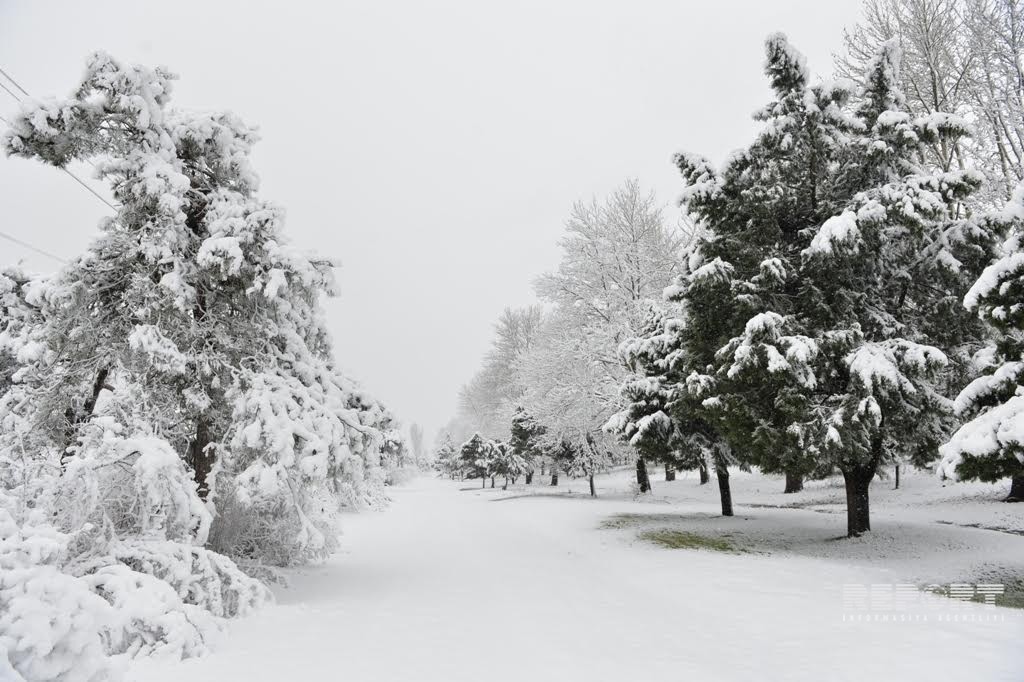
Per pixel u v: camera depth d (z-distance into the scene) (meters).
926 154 20.28
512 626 7.46
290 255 10.24
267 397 9.52
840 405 12.27
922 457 14.21
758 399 13.61
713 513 19.88
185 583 7.21
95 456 7.36
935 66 20.56
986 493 19.11
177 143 10.87
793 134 13.98
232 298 11.01
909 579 9.59
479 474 57.00
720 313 14.61
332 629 7.33
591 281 31.66
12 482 8.31
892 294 14.24
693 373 14.97
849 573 10.12
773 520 17.45
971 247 12.55
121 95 9.55
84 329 10.01
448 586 10.01
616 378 28.53
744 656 6.13
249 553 11.16
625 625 7.46
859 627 7.04
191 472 8.39
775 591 9.07
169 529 7.95
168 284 9.59
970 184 12.03
